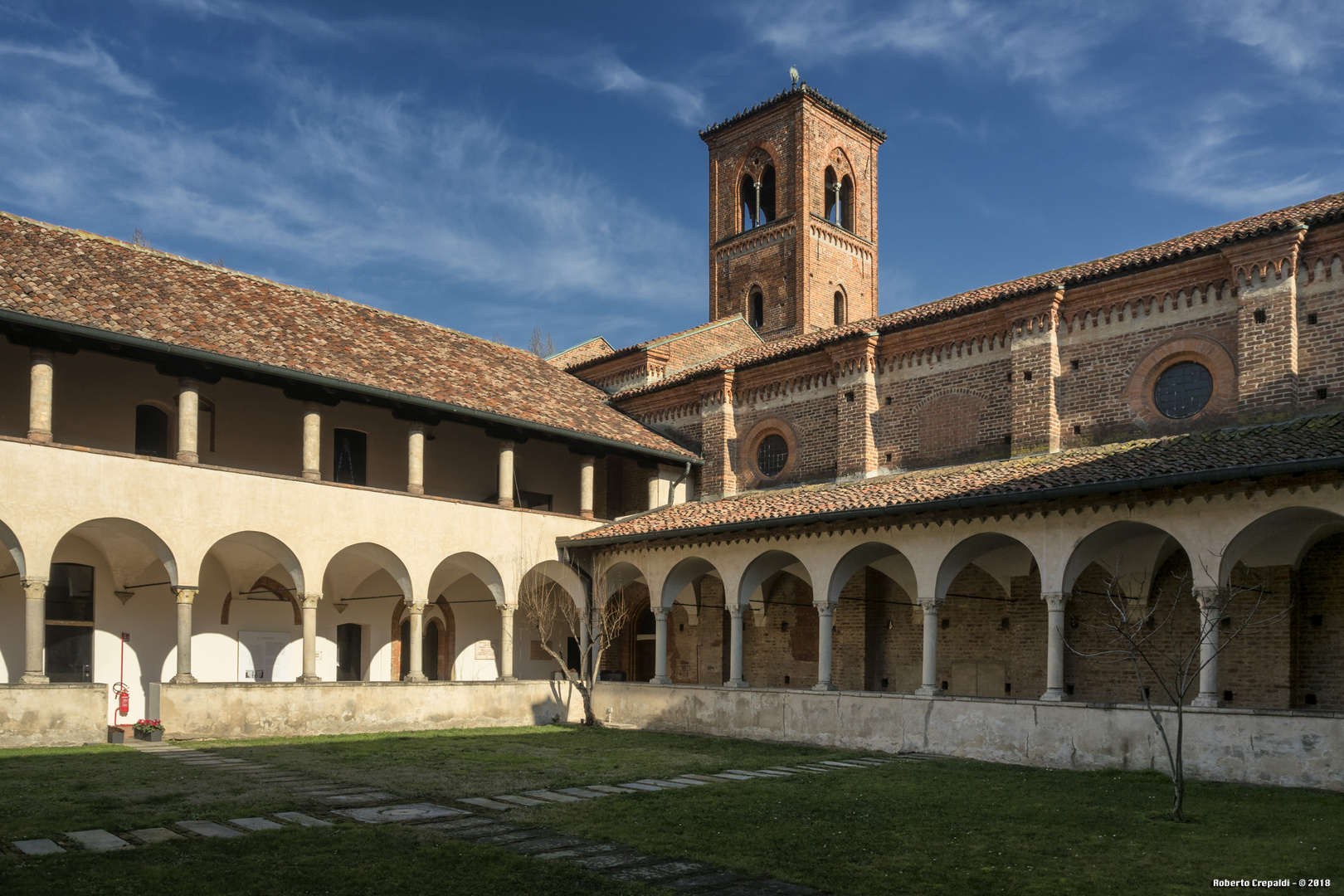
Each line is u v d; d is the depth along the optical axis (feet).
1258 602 59.88
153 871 33.06
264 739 74.28
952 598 86.79
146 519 72.38
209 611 89.66
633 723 91.40
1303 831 42.37
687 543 90.02
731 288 153.38
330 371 81.66
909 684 89.35
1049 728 64.18
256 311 87.92
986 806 48.06
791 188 147.02
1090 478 63.67
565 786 53.16
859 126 155.63
